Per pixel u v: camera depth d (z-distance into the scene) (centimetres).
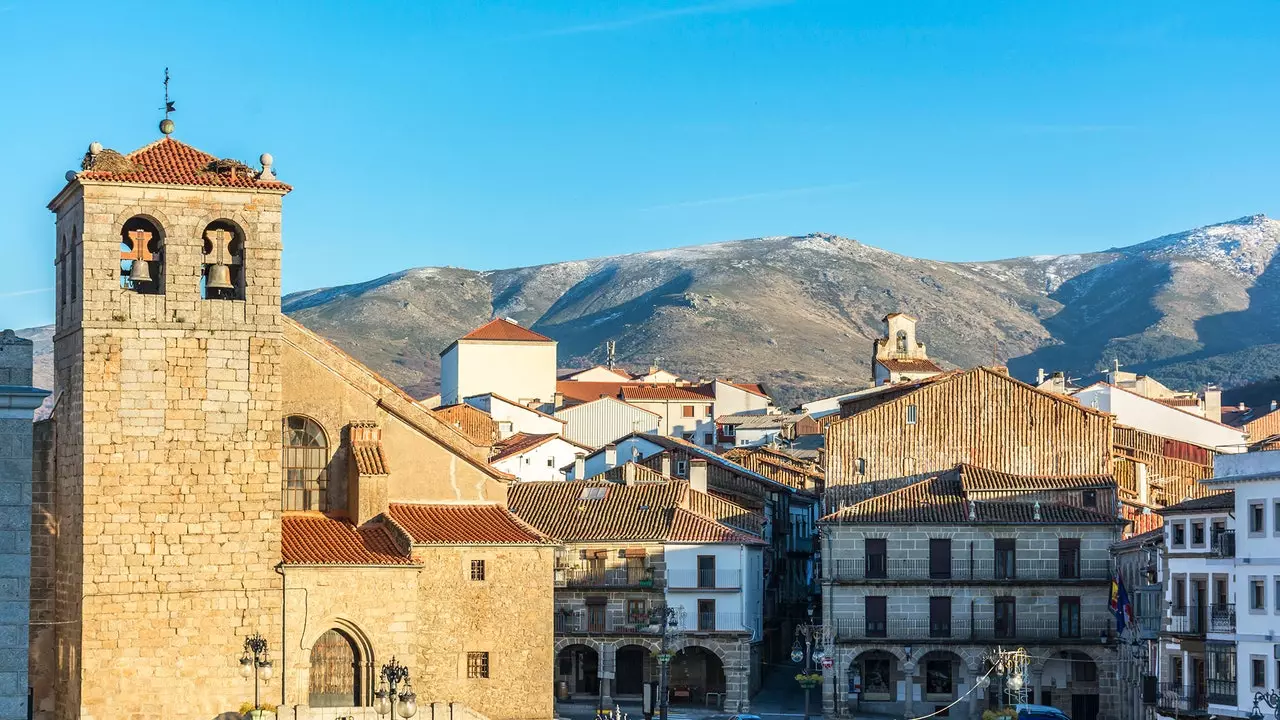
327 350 8162
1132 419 16188
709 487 13850
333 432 8150
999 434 12381
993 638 11512
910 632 11581
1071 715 11506
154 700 7344
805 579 15350
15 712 5825
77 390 7400
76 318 7444
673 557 12050
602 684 11931
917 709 11569
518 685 8025
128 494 7369
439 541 7938
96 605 7275
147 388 7425
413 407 8350
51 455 7669
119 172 7419
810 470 16525
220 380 7538
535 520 12256
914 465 12400
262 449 7594
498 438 16188
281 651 7562
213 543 7481
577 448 16050
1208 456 15075
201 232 7562
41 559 7644
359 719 7419
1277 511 8700
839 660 11562
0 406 5866
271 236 7662
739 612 12056
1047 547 11619
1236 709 8862
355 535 7944
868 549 11688
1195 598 9362
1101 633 11469
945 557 11656
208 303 7538
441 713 7638
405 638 7788
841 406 14400
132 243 7544
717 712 11788
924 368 17312
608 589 12012
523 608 8062
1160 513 10212
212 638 7456
